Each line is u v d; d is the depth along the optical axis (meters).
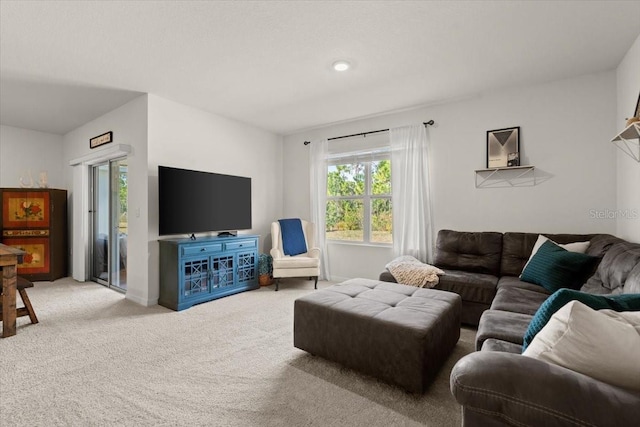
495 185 3.39
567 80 3.04
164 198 3.38
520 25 2.19
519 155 3.24
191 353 2.25
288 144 5.21
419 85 3.23
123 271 4.02
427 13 2.06
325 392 1.78
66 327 2.73
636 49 2.35
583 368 0.87
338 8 2.01
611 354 0.83
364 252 4.40
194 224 3.70
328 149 4.73
